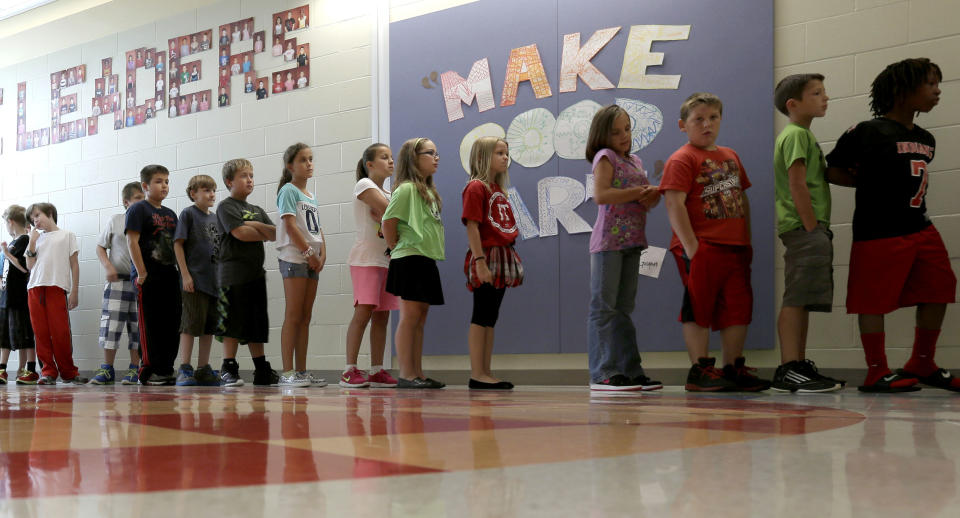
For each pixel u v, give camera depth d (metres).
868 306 2.58
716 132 2.72
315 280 3.86
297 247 3.75
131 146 5.60
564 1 4.04
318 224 3.96
